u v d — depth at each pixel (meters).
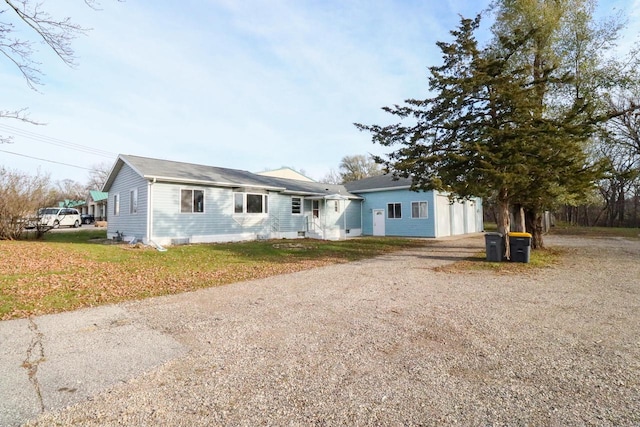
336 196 20.67
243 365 3.37
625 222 33.72
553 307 5.46
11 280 7.08
